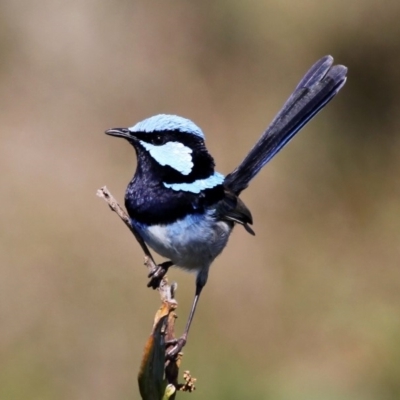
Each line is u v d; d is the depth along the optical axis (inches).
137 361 458.0
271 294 520.4
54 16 676.1
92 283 503.5
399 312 504.4
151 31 671.8
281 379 442.6
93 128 623.5
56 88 646.5
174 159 283.7
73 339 469.1
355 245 561.9
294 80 647.8
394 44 653.9
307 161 600.7
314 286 528.1
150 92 644.7
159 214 284.0
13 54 661.9
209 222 290.5
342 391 434.9
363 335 488.1
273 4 672.4
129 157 605.9
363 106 631.8
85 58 660.7
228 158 603.8
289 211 578.6
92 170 593.6
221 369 446.9
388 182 597.9
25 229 539.2
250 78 650.8
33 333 470.9
